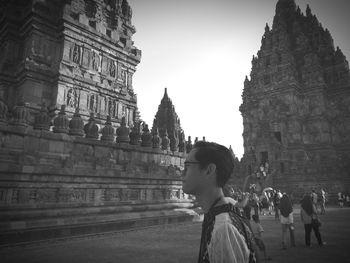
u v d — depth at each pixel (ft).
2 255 25.36
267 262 24.58
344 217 64.95
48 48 77.05
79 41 81.20
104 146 46.03
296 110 171.42
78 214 36.37
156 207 48.47
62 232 32.78
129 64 97.50
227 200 5.42
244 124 192.13
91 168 41.83
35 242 29.91
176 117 179.52
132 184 46.24
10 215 30.22
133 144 53.16
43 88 73.82
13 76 76.79
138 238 35.50
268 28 211.00
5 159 33.40
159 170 52.54
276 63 188.34
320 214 74.69
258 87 192.65
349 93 173.17
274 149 160.97
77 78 77.46
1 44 84.02
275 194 64.75
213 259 4.31
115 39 92.53
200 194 5.63
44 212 32.99
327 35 208.13
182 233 39.96
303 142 166.30
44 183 34.78
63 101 74.28
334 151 159.22
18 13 81.30
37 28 75.41
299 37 202.18
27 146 36.27
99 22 88.22
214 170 5.47
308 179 138.00
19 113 37.35
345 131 166.20
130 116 93.76
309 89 178.50
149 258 25.31
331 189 130.82
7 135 34.53
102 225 37.32
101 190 41.37
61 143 40.22
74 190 37.88
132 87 97.35
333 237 38.09
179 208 52.85
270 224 54.49
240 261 4.20
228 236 4.36
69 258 24.75
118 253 27.09
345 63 184.24
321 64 193.36
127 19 101.81
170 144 61.57
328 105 177.99
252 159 161.48
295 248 30.78
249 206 30.94
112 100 87.86
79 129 44.47
